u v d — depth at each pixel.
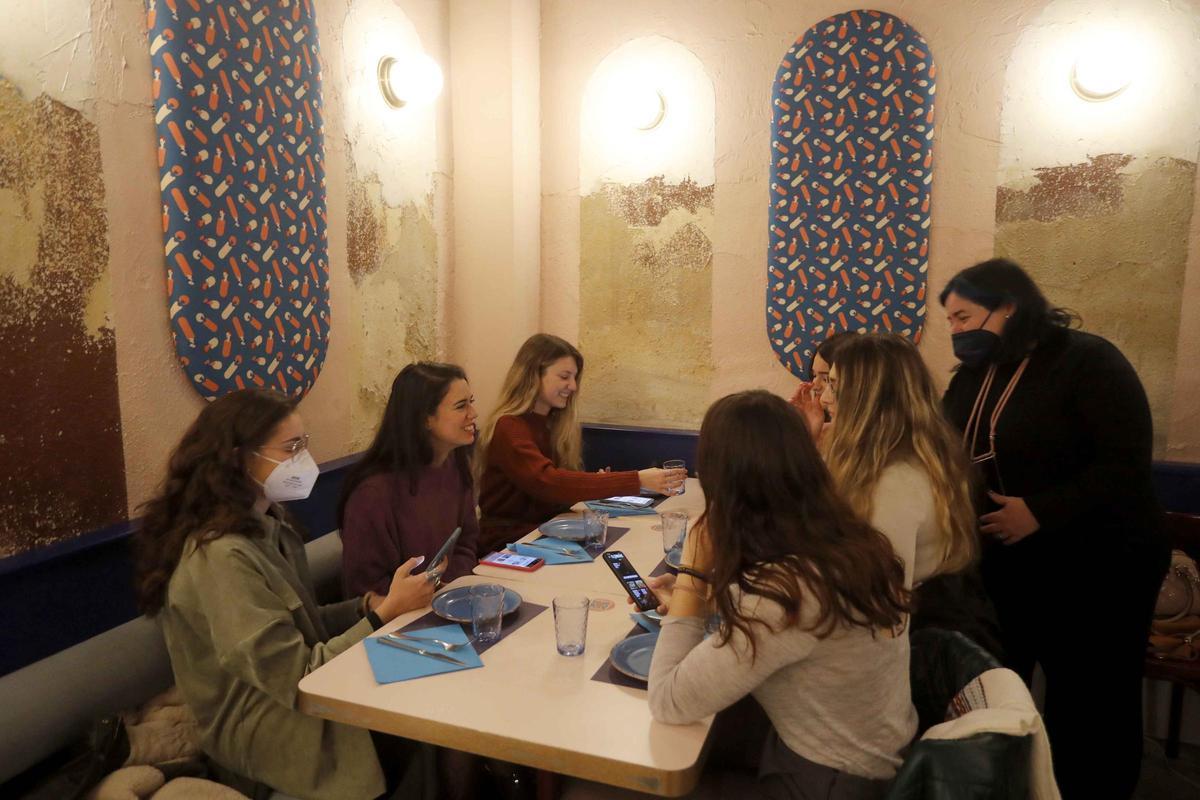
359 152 2.88
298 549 1.81
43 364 1.81
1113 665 1.90
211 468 1.59
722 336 3.42
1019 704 1.15
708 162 3.35
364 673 1.40
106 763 1.53
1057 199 2.91
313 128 2.58
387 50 3.02
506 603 1.65
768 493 1.21
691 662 1.20
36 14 1.77
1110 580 1.86
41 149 1.79
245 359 2.35
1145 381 2.86
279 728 1.55
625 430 3.53
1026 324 1.91
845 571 1.15
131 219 2.03
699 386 3.48
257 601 1.50
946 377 3.13
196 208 2.16
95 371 1.94
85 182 1.90
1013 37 2.90
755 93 3.26
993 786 1.05
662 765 1.11
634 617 1.64
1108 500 1.81
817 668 1.22
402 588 1.66
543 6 3.52
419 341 3.32
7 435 1.74
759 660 1.15
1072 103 2.85
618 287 3.55
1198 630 2.27
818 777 1.22
